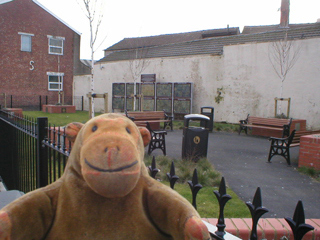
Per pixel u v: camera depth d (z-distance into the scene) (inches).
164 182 223.9
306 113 569.0
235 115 670.5
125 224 44.9
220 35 1179.9
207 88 718.5
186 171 236.8
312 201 201.9
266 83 619.5
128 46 1386.6
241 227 133.7
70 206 45.3
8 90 935.7
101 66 968.9
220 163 306.8
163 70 803.4
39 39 987.9
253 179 249.6
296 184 239.1
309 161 283.9
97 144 41.1
